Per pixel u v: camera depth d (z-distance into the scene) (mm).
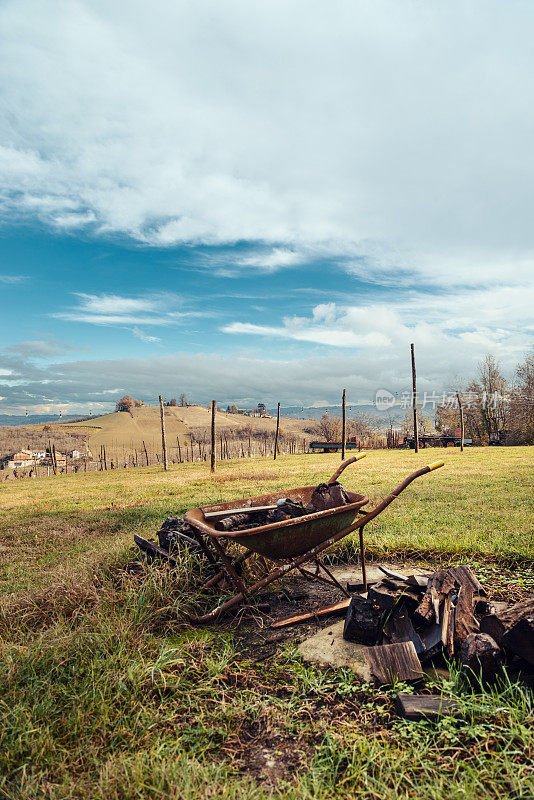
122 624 3555
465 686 2721
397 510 8492
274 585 4973
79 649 3260
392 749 2295
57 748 2387
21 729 2457
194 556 4824
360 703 2744
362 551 4633
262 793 2029
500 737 2244
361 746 2287
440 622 3188
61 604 4141
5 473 53406
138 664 3061
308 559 4281
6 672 2973
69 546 7543
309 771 2162
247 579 4848
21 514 11930
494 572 5023
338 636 3643
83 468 57656
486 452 27469
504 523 6867
